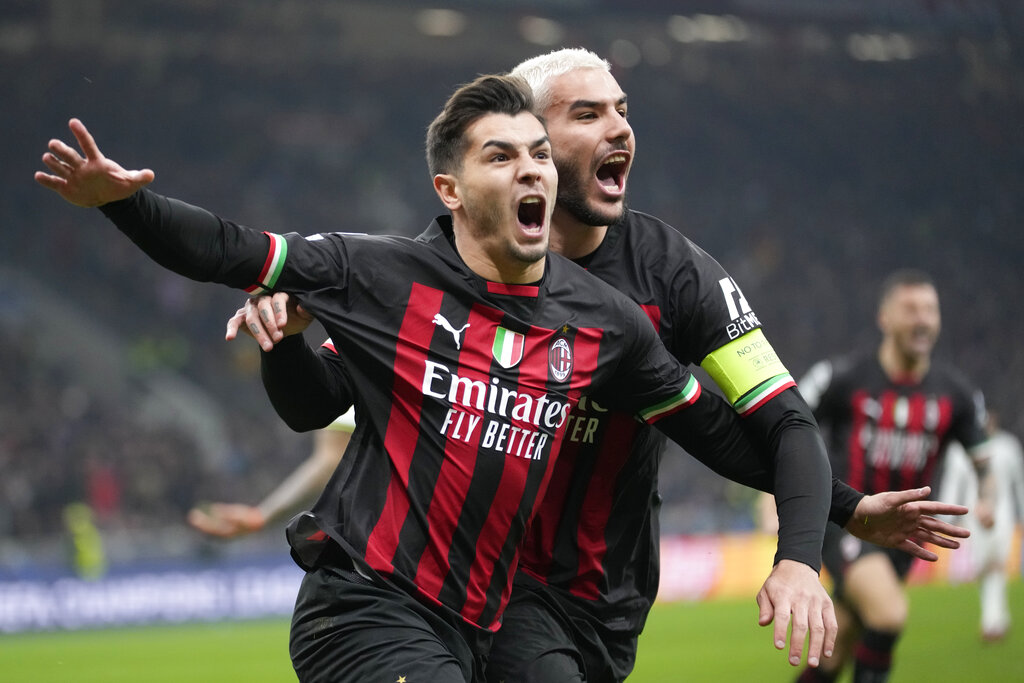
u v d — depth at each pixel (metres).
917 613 47.50
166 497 76.00
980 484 25.02
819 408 24.83
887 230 122.50
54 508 72.19
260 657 41.19
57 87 104.62
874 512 12.05
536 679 12.12
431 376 10.96
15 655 42.81
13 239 97.25
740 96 123.00
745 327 12.60
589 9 104.88
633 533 13.30
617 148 12.69
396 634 10.58
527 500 11.29
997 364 105.75
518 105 11.25
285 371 11.39
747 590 63.31
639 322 12.05
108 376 89.94
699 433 12.41
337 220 108.88
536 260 11.18
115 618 52.75
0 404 80.94
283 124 111.62
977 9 111.25
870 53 119.25
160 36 105.12
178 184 105.25
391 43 110.69
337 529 11.01
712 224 118.81
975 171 125.88
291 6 103.19
